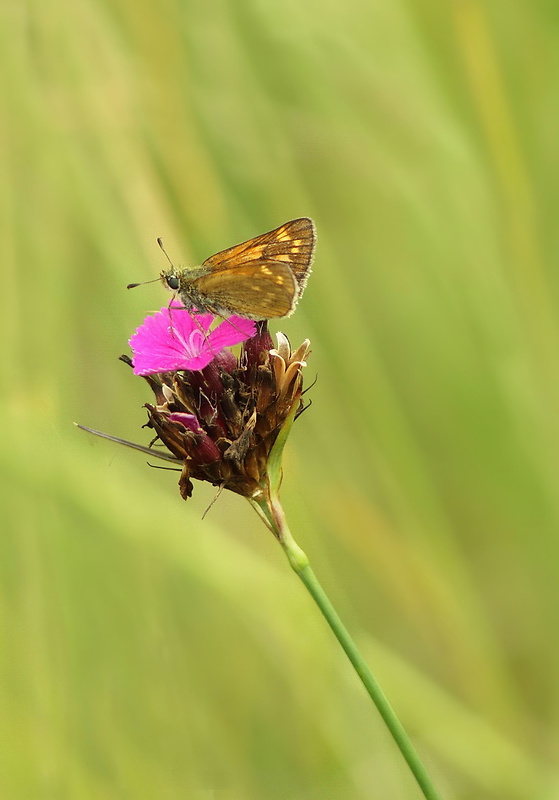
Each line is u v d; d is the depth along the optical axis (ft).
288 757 2.62
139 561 2.59
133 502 2.59
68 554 2.58
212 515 2.62
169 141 2.64
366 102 2.67
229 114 2.66
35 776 2.56
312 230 2.49
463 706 2.67
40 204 2.60
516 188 2.66
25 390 2.58
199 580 2.60
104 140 2.61
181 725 2.60
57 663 2.57
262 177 2.67
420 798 2.63
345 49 2.67
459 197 2.67
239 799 2.60
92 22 2.62
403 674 2.64
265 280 2.46
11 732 2.56
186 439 2.46
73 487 2.58
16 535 2.57
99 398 2.62
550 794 2.64
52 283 2.60
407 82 2.67
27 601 2.57
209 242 2.64
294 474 2.65
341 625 2.45
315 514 2.67
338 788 2.62
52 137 2.60
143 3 2.63
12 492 2.57
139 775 2.59
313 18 2.66
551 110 2.67
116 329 2.62
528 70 2.67
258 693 2.63
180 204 2.64
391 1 2.66
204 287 2.48
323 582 2.63
